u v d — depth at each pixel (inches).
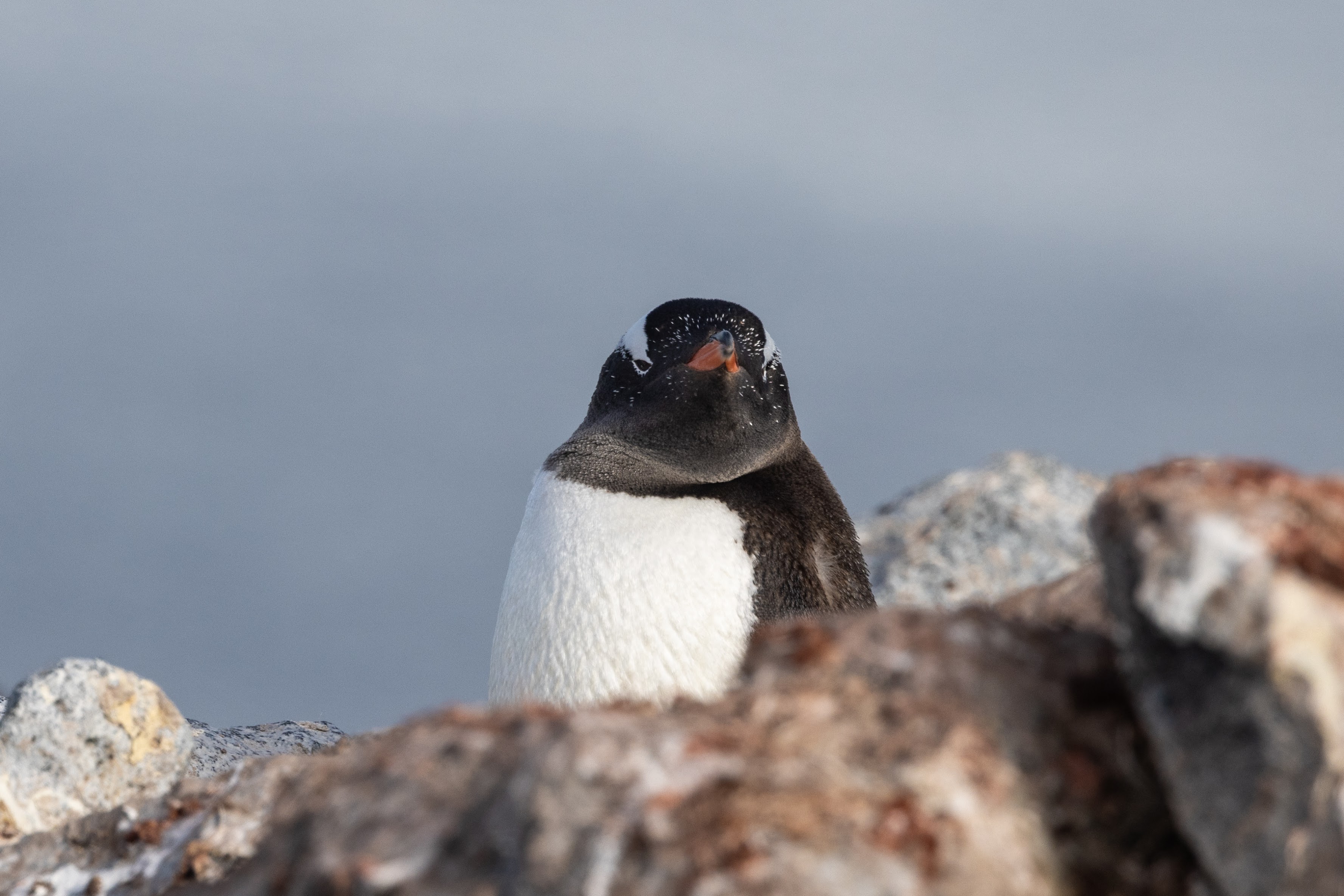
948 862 312.8
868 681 361.4
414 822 352.5
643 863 311.4
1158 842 349.4
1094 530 361.4
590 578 713.0
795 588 740.0
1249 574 316.2
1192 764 323.0
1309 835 303.7
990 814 328.8
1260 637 311.4
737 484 781.9
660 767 326.0
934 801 323.3
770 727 346.0
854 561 807.7
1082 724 359.6
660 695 695.7
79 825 513.3
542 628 717.9
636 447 780.6
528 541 756.6
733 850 308.3
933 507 1432.1
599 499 746.8
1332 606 313.4
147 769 604.1
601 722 343.9
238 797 484.1
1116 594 351.3
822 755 333.4
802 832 311.4
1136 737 356.5
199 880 466.9
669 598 703.1
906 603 1267.2
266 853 388.5
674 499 745.6
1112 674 368.8
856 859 308.8
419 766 368.5
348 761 406.3
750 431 797.2
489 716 386.9
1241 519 326.0
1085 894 339.6
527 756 345.7
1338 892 298.7
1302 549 320.8
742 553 730.2
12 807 570.9
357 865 344.8
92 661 611.2
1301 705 305.9
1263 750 311.0
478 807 347.9
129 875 483.8
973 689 359.3
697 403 778.2
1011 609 442.6
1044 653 377.4
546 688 711.7
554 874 315.9
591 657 703.1
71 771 587.8
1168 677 333.7
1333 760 302.5
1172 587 321.4
